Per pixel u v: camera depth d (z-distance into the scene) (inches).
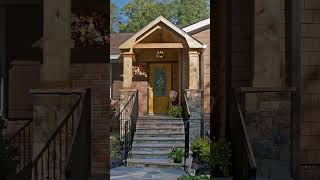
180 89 735.7
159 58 763.4
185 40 684.1
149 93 768.3
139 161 530.3
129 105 642.8
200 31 725.9
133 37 687.7
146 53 764.0
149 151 582.9
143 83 765.3
